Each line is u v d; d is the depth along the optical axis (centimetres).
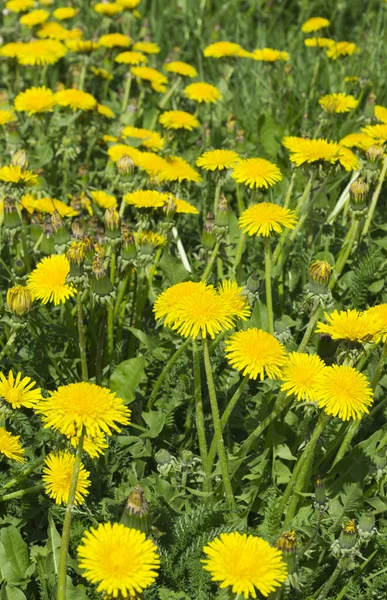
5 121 144
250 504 106
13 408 102
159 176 130
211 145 160
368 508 108
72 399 94
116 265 121
